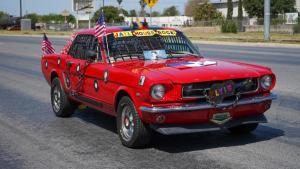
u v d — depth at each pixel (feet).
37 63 69.87
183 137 24.48
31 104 36.27
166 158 20.92
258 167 19.13
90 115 31.60
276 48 89.61
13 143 24.39
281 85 41.14
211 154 21.29
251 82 21.57
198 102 20.53
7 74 56.75
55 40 133.28
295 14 207.92
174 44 26.43
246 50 83.66
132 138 22.04
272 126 26.58
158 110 19.98
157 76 20.49
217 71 21.26
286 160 20.04
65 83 29.71
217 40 120.06
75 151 22.58
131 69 22.34
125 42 25.64
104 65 24.73
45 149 23.08
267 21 113.39
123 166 19.92
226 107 20.83
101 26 25.76
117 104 23.44
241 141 23.41
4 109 34.27
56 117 31.17
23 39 146.20
